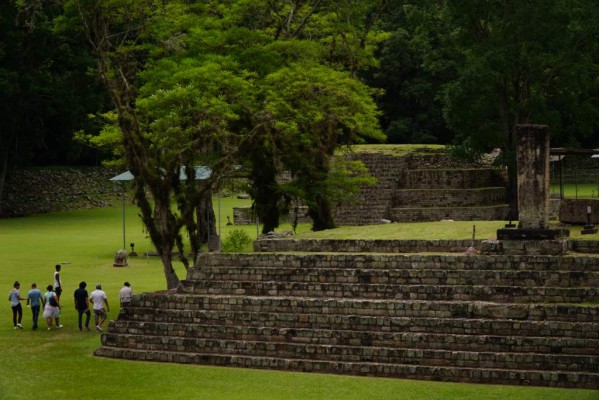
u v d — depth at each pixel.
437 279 40.12
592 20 74.19
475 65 74.56
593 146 108.62
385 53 113.06
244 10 61.19
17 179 107.00
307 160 58.06
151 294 43.06
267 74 58.44
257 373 37.94
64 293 56.69
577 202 47.94
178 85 51.66
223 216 91.44
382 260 41.69
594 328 35.72
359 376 37.09
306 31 66.75
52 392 36.09
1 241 78.94
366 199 82.44
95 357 41.75
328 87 57.81
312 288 41.31
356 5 66.25
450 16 79.25
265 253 43.75
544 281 38.72
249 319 40.47
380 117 116.38
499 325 36.88
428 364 36.75
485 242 40.91
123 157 54.81
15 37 88.88
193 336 40.91
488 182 85.69
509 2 75.06
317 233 50.28
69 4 54.25
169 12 58.91
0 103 92.25
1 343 44.75
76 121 99.69
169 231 49.94
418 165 87.69
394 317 38.47
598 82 80.81
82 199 108.44
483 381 35.56
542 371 35.06
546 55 73.38
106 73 53.03
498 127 77.31
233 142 53.97
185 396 34.94
